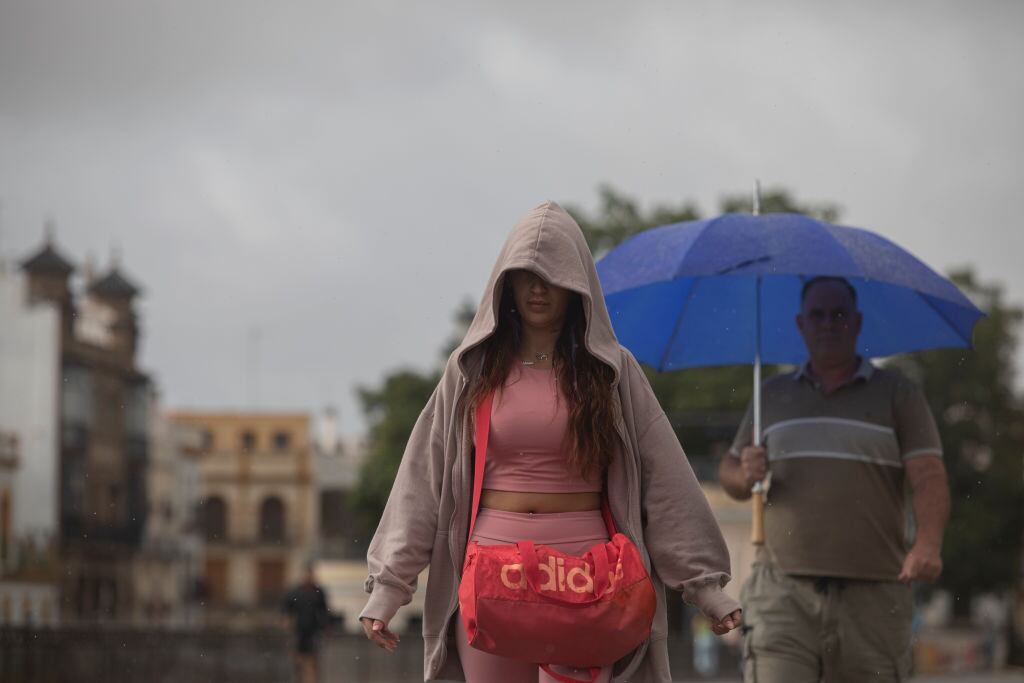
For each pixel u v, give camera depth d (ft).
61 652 66.69
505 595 17.29
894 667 25.67
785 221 26.30
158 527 345.72
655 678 18.45
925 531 25.44
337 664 98.43
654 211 185.98
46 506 264.31
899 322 28.45
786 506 25.75
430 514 18.71
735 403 174.81
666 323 29.50
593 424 18.01
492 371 18.35
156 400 350.84
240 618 394.52
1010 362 207.10
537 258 17.95
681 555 18.39
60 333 280.72
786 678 25.49
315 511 427.74
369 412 248.32
